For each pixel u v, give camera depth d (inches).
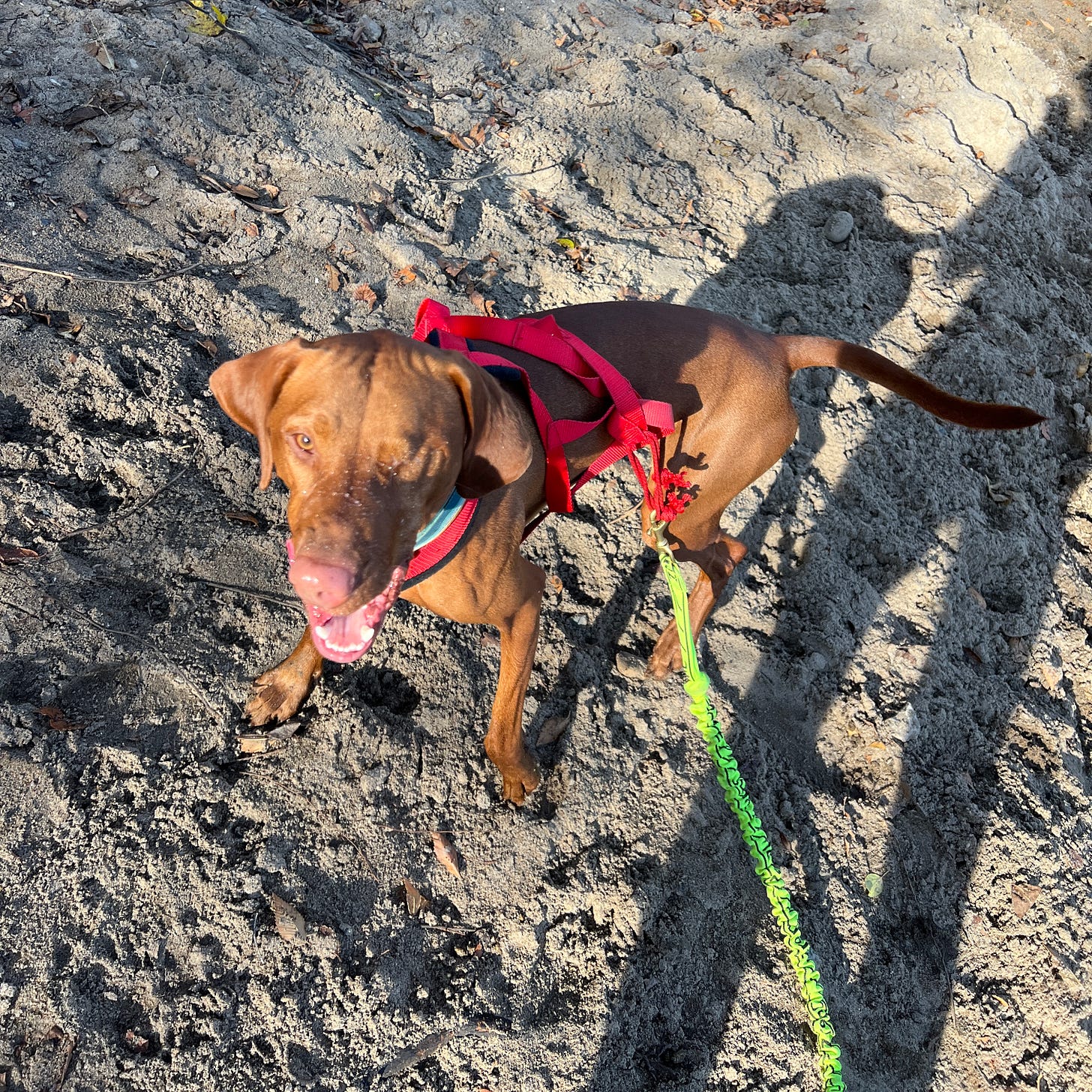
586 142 76.8
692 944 46.8
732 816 50.4
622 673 53.2
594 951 45.3
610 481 59.6
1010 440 72.1
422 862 44.6
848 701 56.5
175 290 54.8
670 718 52.4
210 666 45.2
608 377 43.0
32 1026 36.7
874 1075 47.2
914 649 59.1
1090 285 87.5
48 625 43.3
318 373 31.4
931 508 65.8
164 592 46.3
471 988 42.8
